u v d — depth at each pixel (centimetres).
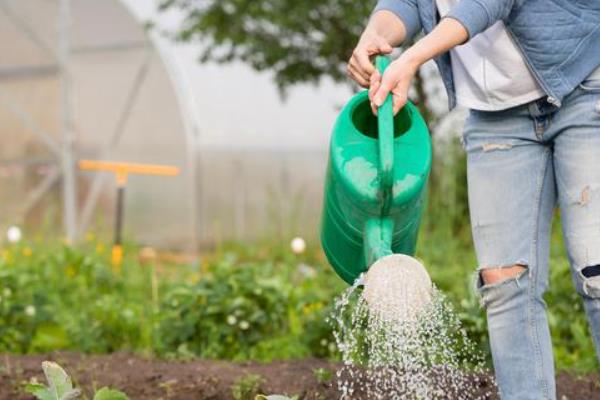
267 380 441
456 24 300
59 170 1545
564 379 453
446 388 400
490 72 315
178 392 433
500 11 300
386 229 299
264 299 570
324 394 413
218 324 553
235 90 1609
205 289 561
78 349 562
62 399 316
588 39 304
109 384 444
